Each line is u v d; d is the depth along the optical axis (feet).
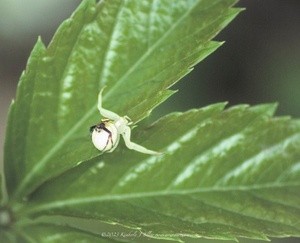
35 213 0.72
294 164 0.70
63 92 0.71
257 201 0.69
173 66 0.69
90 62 0.71
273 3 1.19
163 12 0.70
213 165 0.70
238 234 0.68
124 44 0.70
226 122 0.70
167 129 0.70
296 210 0.69
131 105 0.69
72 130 0.71
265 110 0.69
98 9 0.70
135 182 0.70
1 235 0.72
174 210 0.69
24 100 0.71
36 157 0.72
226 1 0.69
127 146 0.69
